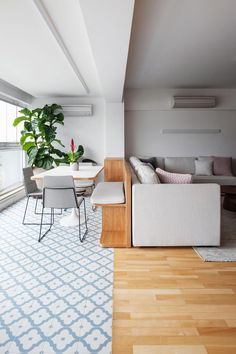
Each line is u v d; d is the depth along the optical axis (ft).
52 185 8.55
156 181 8.19
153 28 9.02
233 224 10.60
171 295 5.60
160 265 7.06
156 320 4.78
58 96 18.10
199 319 4.81
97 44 7.64
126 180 8.21
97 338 4.34
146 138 19.72
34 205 14.47
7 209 13.51
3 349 4.11
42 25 7.67
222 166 18.08
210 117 19.47
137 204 7.97
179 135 19.69
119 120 18.02
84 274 6.56
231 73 15.01
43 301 5.39
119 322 4.73
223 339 4.32
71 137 18.71
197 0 7.31
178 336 4.38
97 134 18.69
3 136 15.52
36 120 16.01
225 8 7.79
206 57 12.19
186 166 18.85
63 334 4.44
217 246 8.25
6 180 15.81
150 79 16.28
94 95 17.84
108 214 9.44
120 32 6.87
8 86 14.71
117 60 9.02
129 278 6.35
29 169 11.41
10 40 8.73
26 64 11.18
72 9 6.73
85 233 9.63
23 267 6.94
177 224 8.00
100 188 10.38
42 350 4.09
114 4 5.53
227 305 5.24
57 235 9.50
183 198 7.92
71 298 5.50
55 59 10.55
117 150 18.16
